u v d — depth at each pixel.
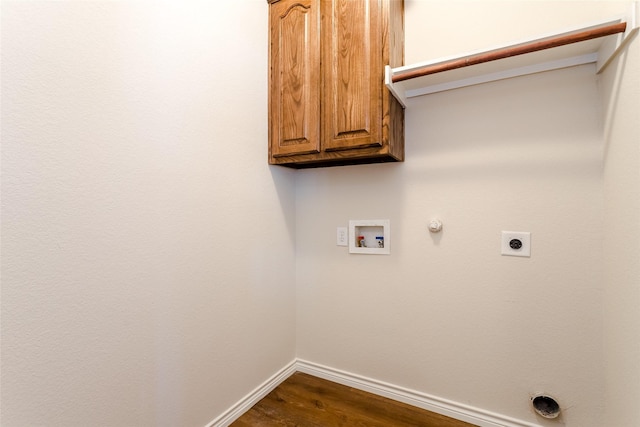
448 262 1.44
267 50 1.59
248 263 1.50
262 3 1.56
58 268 0.82
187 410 1.19
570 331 1.21
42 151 0.78
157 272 1.08
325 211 1.78
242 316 1.46
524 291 1.29
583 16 1.18
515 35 1.30
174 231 1.14
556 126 1.22
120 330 0.97
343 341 1.73
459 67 1.17
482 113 1.36
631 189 0.92
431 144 1.47
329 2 1.39
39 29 0.77
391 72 1.26
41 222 0.78
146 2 1.03
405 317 1.55
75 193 0.85
